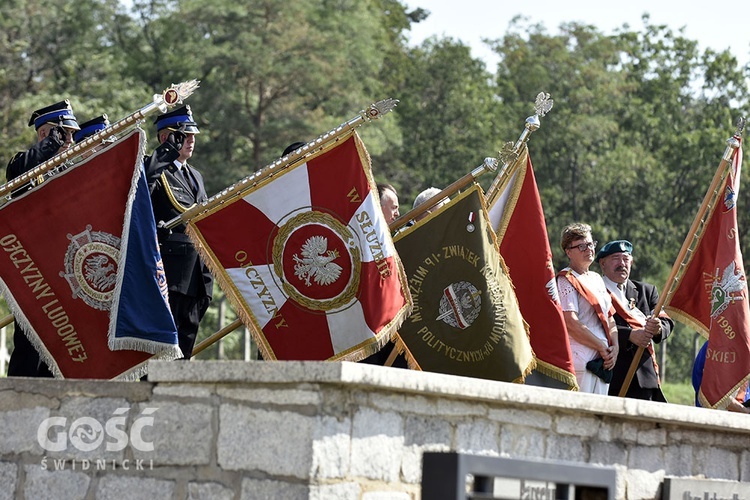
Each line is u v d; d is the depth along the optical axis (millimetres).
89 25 67625
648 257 70188
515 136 76688
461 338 12492
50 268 11656
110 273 11641
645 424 11852
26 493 10203
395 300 11805
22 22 65812
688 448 12305
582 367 13734
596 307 13875
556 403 10727
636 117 79500
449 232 12680
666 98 81188
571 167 74125
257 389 9367
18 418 10328
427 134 77500
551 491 9172
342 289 11758
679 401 41344
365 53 75125
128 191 11688
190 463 9586
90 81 65188
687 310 14766
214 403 9570
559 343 13250
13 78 63438
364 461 9406
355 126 11906
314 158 11922
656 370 14680
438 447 9977
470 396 10016
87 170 11727
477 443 10297
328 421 9156
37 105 57781
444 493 8562
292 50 69875
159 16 74000
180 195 13008
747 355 14336
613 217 73750
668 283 14641
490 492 8758
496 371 12414
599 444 11375
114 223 11680
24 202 11688
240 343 51438
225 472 9430
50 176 11812
